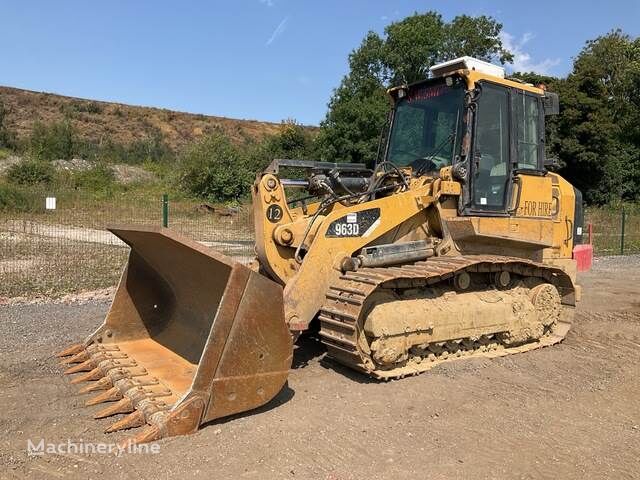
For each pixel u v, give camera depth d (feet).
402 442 13.44
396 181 20.94
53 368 17.62
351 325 16.34
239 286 13.82
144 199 60.49
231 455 12.38
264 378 14.26
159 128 240.73
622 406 16.38
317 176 19.67
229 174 99.30
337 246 17.95
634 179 117.29
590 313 30.22
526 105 22.09
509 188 21.13
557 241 23.39
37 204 53.26
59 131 160.76
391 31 97.60
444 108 20.88
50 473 11.54
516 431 14.34
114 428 13.28
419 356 18.66
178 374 15.72
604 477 12.15
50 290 30.55
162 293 19.03
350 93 99.04
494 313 19.94
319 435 13.60
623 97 134.00
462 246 20.39
